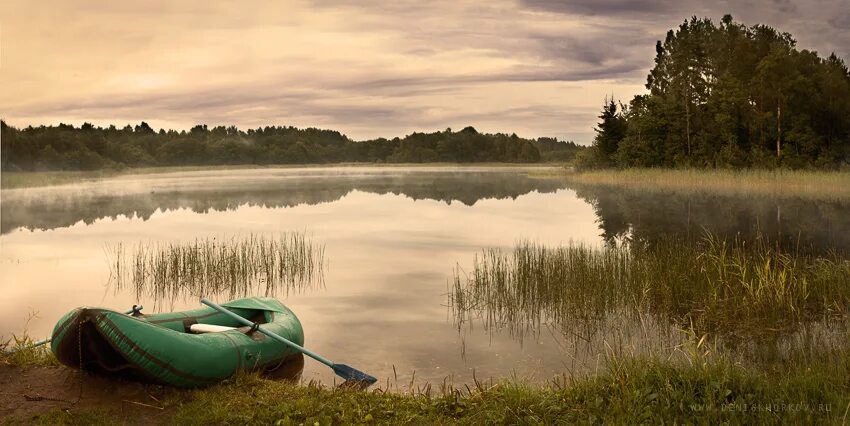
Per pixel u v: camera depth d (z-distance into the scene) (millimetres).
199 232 22750
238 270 14352
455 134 171750
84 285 13664
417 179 67438
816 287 11172
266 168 137875
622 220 25281
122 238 21062
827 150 50656
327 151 181375
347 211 30984
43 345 8000
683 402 5820
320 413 6062
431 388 7488
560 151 168125
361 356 8797
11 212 30156
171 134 173625
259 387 6816
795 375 6637
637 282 11930
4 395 6398
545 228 23375
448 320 10758
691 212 27578
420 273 15117
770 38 66062
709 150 52406
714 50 67750
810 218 24422
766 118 52562
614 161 60844
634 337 9484
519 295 11977
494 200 36938
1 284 13773
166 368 6547
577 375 7828
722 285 11562
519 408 5965
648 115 55719
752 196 33656
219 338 7188
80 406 6246
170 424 5953
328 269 15680
